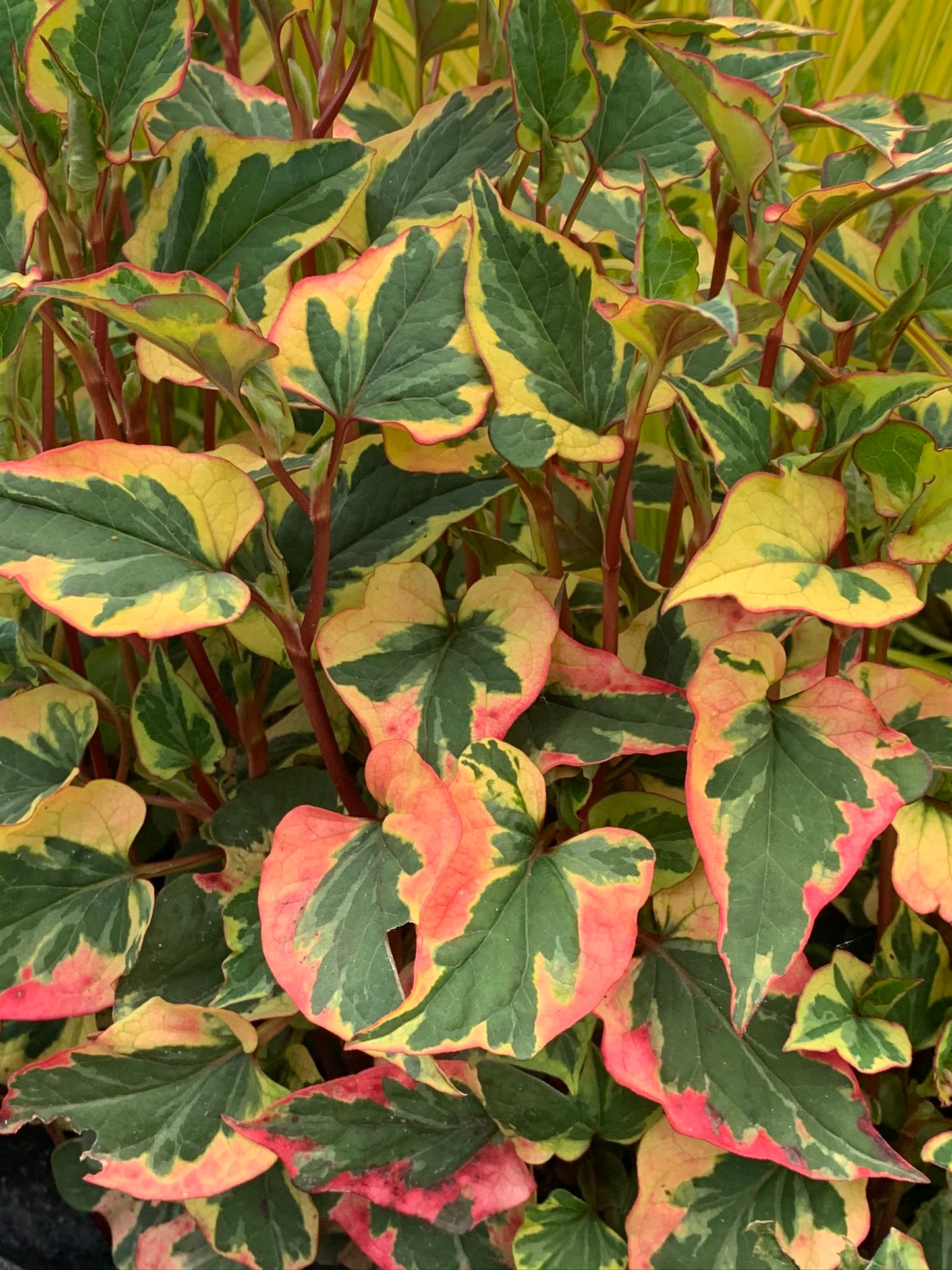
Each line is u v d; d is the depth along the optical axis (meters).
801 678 0.78
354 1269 1.02
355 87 1.16
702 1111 0.76
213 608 0.65
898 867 0.77
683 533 1.22
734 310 0.55
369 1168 0.83
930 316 0.90
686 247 0.67
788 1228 0.80
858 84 1.53
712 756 0.71
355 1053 1.04
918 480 0.76
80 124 0.74
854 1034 0.78
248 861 0.91
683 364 0.89
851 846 0.67
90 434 1.25
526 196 1.04
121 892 0.89
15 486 0.66
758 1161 0.83
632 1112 0.86
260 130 1.04
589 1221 0.88
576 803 0.85
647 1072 0.77
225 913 0.87
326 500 0.72
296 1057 0.97
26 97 0.75
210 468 0.70
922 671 0.79
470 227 0.75
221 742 0.93
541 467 0.84
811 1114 0.76
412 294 0.74
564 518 0.98
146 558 0.68
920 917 0.88
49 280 0.78
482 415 0.72
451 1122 0.86
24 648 0.88
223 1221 0.93
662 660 0.87
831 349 1.19
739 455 0.73
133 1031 0.83
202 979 0.91
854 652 0.96
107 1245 1.12
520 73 0.79
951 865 0.77
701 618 0.87
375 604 0.82
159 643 0.90
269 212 0.85
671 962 0.83
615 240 1.10
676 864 0.87
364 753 1.07
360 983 0.67
